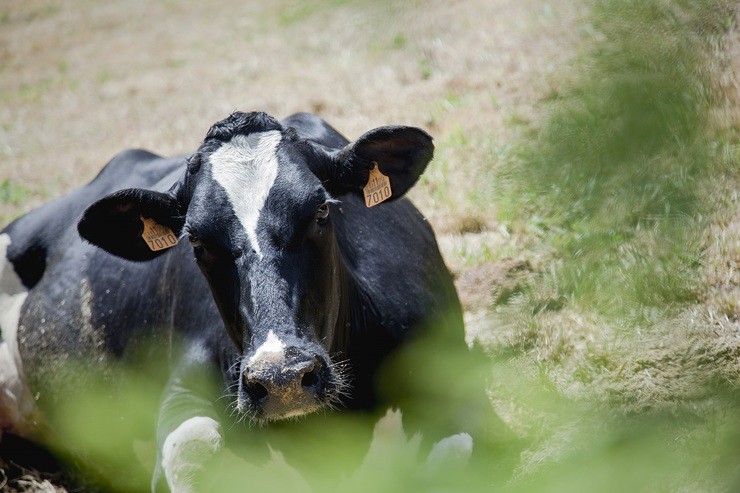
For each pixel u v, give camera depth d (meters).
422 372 11.88
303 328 9.65
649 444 10.42
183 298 12.60
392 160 11.11
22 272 15.67
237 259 9.88
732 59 15.57
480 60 24.61
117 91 34.31
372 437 11.72
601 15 8.38
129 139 28.22
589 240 10.10
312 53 31.00
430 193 18.36
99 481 14.57
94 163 26.84
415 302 12.12
